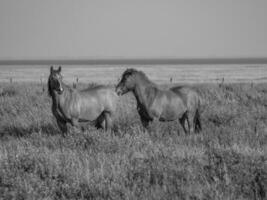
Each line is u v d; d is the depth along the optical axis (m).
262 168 14.28
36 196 12.60
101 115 25.53
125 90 23.27
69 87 23.22
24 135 23.48
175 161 15.86
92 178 13.75
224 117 28.50
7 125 26.81
